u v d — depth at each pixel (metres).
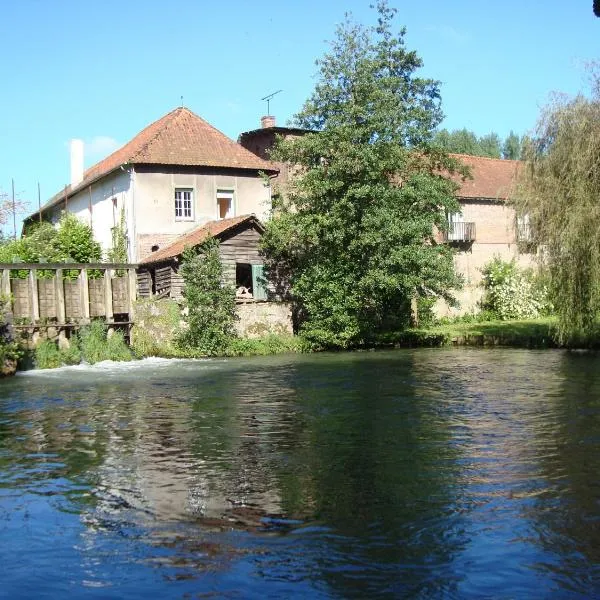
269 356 27.50
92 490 8.48
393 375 19.58
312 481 8.66
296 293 30.53
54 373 23.08
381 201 29.48
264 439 11.21
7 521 7.39
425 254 29.52
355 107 29.25
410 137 30.95
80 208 39.75
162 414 13.88
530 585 5.67
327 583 5.75
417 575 5.88
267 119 40.66
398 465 9.36
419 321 36.62
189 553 6.41
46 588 5.77
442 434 11.30
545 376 18.52
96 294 27.61
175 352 27.52
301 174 31.59
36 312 25.98
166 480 8.85
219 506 7.74
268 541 6.66
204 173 33.50
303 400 15.24
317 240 29.84
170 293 29.27
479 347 29.42
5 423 13.34
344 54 30.09
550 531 6.80
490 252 42.50
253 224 30.42
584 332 23.92
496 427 11.77
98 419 13.52
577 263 22.58
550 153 22.83
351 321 29.59
